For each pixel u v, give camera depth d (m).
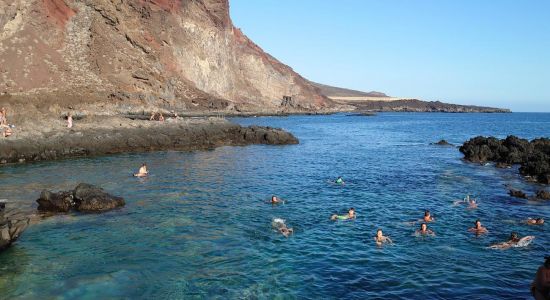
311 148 48.97
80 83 74.25
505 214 20.03
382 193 24.67
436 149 48.94
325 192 24.89
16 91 63.97
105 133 41.56
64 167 32.25
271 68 157.38
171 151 43.75
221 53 126.88
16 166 32.44
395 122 115.56
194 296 11.74
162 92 90.81
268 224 18.25
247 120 99.12
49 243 15.69
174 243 15.76
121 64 85.81
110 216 19.12
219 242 15.92
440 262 14.14
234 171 32.03
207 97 108.38
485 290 12.12
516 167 34.44
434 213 20.22
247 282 12.60
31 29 72.44
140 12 99.75
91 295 11.73
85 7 84.69
